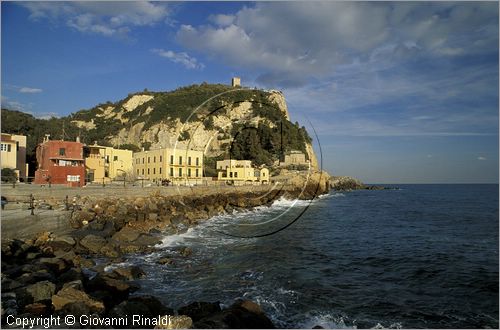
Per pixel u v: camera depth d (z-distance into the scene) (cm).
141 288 1396
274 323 1125
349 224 3481
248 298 1332
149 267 1678
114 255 1819
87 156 4659
